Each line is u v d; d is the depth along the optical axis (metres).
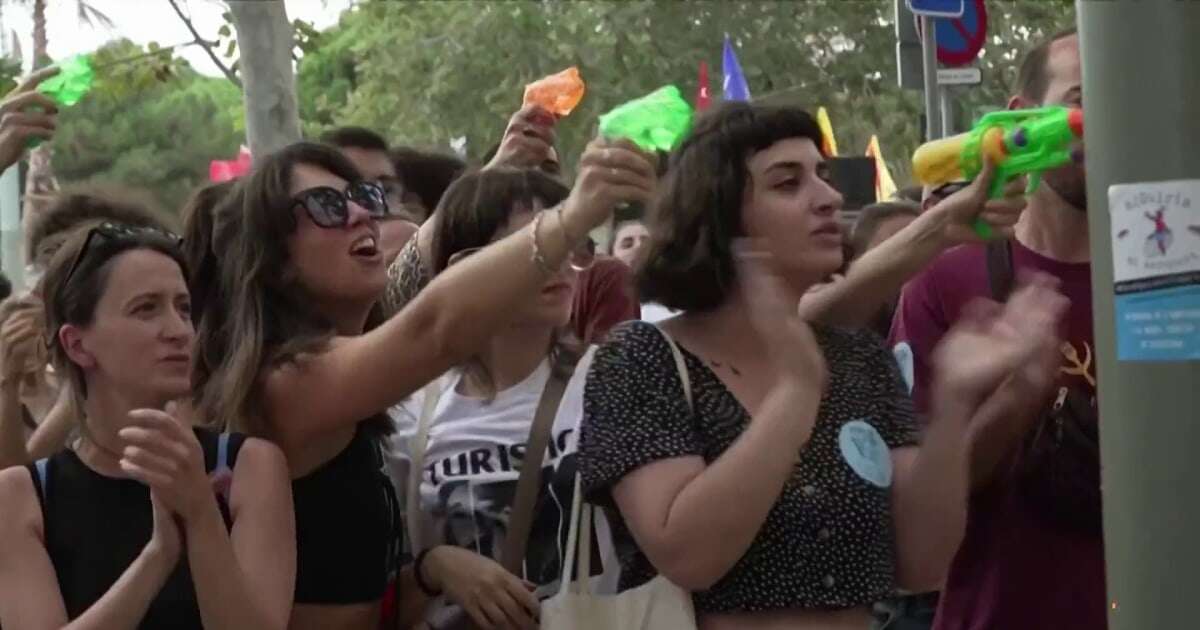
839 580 3.02
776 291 2.96
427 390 3.70
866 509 3.06
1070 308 3.34
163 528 2.92
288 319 3.36
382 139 4.70
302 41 11.05
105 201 4.76
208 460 3.14
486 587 3.35
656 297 3.17
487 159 5.26
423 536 3.59
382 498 3.44
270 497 3.13
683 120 3.17
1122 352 2.52
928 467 3.16
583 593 3.22
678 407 3.04
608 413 3.04
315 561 3.30
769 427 2.87
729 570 2.99
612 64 19.38
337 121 23.73
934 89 7.89
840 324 3.49
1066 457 3.28
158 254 3.20
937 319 3.49
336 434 3.34
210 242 3.64
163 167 33.22
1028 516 3.35
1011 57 18.17
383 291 3.55
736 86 5.21
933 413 3.19
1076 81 3.35
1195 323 2.46
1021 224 3.47
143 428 2.87
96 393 3.18
